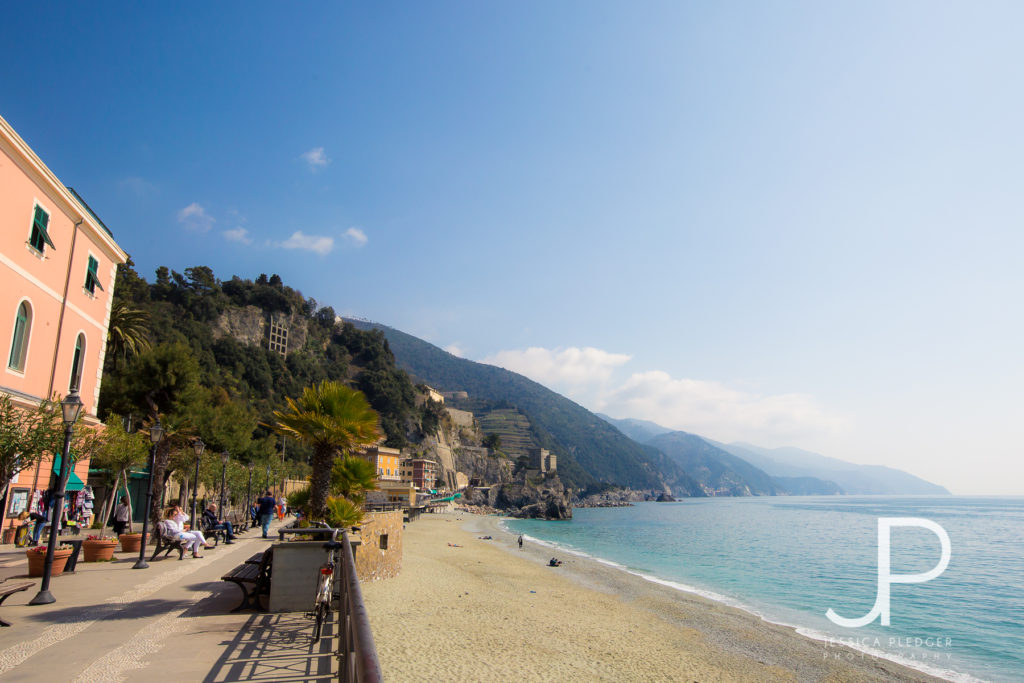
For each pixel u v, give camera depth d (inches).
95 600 430.6
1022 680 652.1
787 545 2504.9
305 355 6614.2
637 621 809.5
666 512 7559.1
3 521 752.3
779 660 666.2
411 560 1230.3
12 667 272.4
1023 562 1929.1
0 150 735.1
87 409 987.3
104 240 1034.1
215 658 297.6
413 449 6624.0
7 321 772.0
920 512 6909.5
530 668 521.7
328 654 311.9
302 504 716.0
